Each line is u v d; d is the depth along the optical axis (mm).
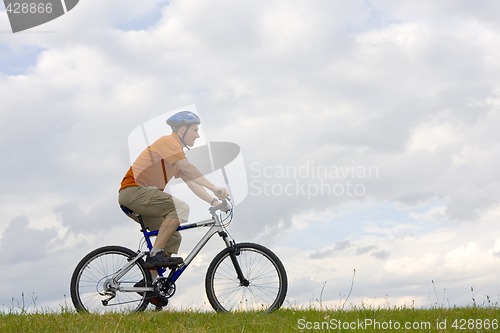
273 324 5152
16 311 5758
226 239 5672
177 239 5816
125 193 5594
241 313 5523
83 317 5367
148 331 4879
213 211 5672
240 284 5664
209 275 5660
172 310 5711
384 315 5832
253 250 5684
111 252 5711
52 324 5113
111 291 5637
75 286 5656
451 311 6129
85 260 5680
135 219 5777
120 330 4891
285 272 5637
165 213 5586
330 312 5875
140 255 5680
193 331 4871
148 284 5648
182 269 5641
